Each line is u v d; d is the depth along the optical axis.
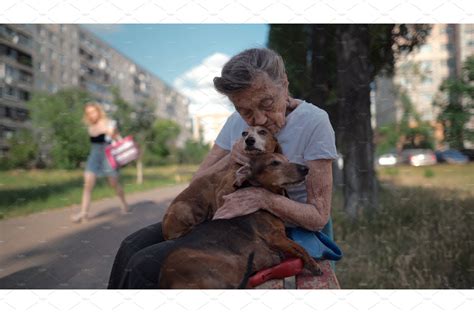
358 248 2.55
